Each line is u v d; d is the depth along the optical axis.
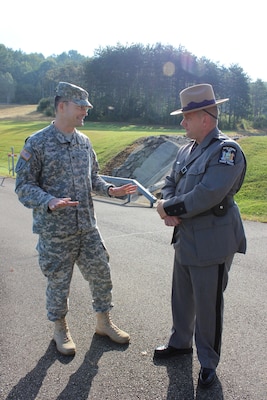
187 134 2.87
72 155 3.14
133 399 2.71
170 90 63.69
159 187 13.20
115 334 3.41
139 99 63.62
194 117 2.77
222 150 2.67
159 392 2.78
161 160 15.74
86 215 3.24
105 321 3.47
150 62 63.75
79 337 3.51
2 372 3.00
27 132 39.16
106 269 3.38
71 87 3.01
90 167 3.32
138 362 3.13
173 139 17.05
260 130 60.62
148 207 10.18
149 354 3.24
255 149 15.02
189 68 63.06
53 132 3.10
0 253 5.98
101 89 66.25
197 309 2.91
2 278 4.93
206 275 2.81
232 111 63.34
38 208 3.04
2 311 4.01
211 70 62.84
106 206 10.18
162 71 63.59
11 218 8.43
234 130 58.00
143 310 4.01
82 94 3.05
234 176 2.66
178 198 2.77
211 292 2.83
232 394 2.76
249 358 3.18
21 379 2.92
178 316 3.16
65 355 3.21
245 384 2.87
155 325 3.71
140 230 7.37
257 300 4.27
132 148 17.47
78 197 3.18
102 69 65.62
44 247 3.22
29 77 128.00
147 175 15.20
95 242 3.32
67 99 3.01
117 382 2.88
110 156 17.80
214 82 62.56
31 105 96.94
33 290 4.55
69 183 3.13
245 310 4.02
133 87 64.88
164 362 3.13
